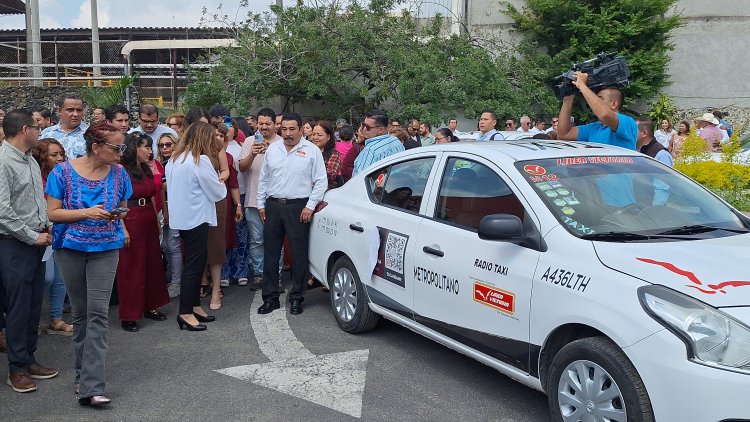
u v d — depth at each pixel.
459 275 4.55
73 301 4.67
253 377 5.08
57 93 17.50
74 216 4.45
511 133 11.66
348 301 5.98
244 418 4.39
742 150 12.47
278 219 6.61
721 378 3.09
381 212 5.55
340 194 6.28
